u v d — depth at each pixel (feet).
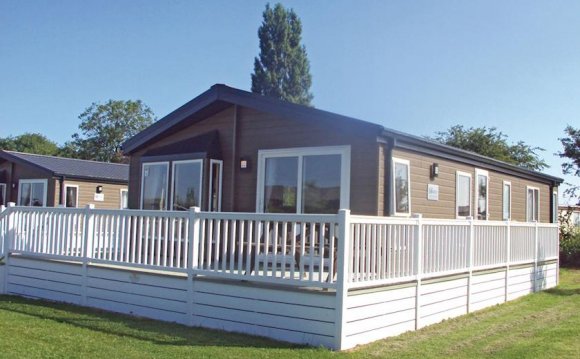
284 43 133.69
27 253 32.01
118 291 27.43
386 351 20.43
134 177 42.27
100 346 19.93
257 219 22.65
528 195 54.95
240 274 22.88
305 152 33.32
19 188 72.18
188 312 24.44
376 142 30.48
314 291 20.97
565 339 23.18
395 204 31.83
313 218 21.15
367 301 21.72
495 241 33.68
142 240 26.63
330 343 20.43
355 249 21.15
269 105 34.32
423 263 25.75
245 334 22.48
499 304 33.32
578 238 64.80
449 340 22.75
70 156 169.58
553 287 42.45
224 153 37.35
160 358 18.40
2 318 25.00
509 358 19.90
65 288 30.01
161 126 39.88
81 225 29.76
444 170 38.37
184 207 37.58
